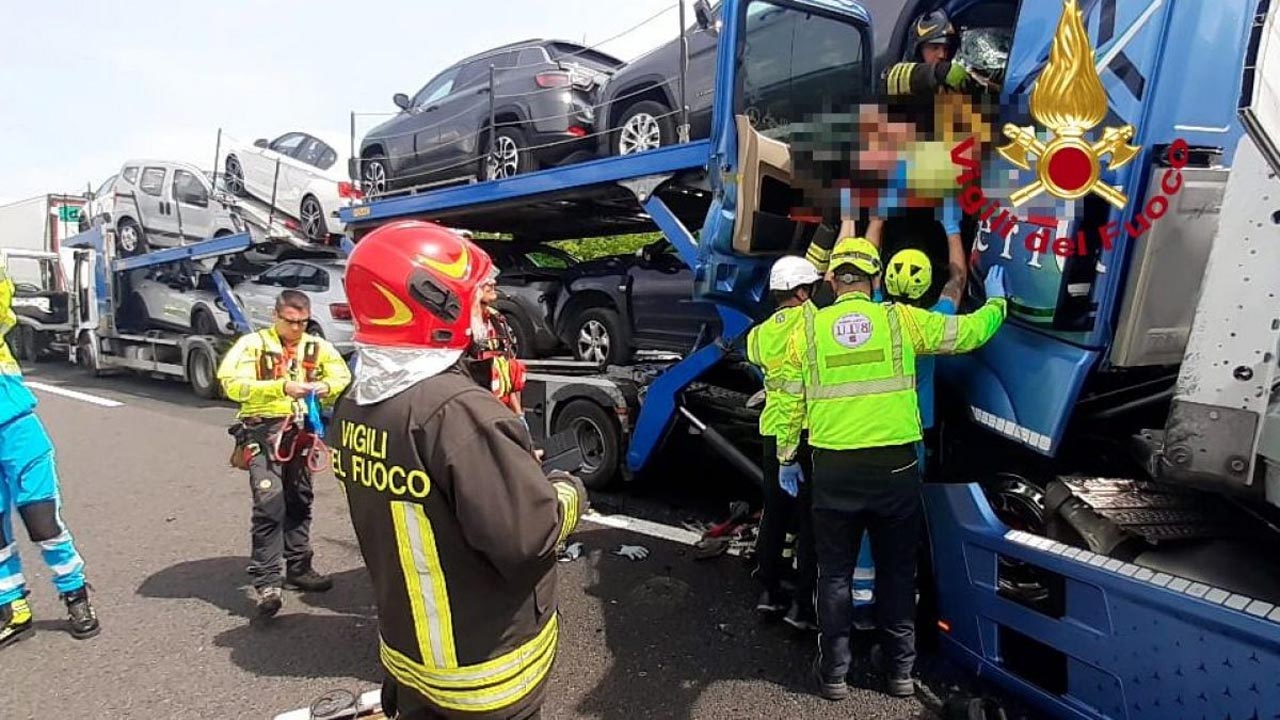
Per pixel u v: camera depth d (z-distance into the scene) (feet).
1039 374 9.64
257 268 36.76
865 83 15.28
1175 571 8.32
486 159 25.41
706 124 19.07
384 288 5.57
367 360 5.77
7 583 12.64
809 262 11.71
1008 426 10.07
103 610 13.83
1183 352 9.34
